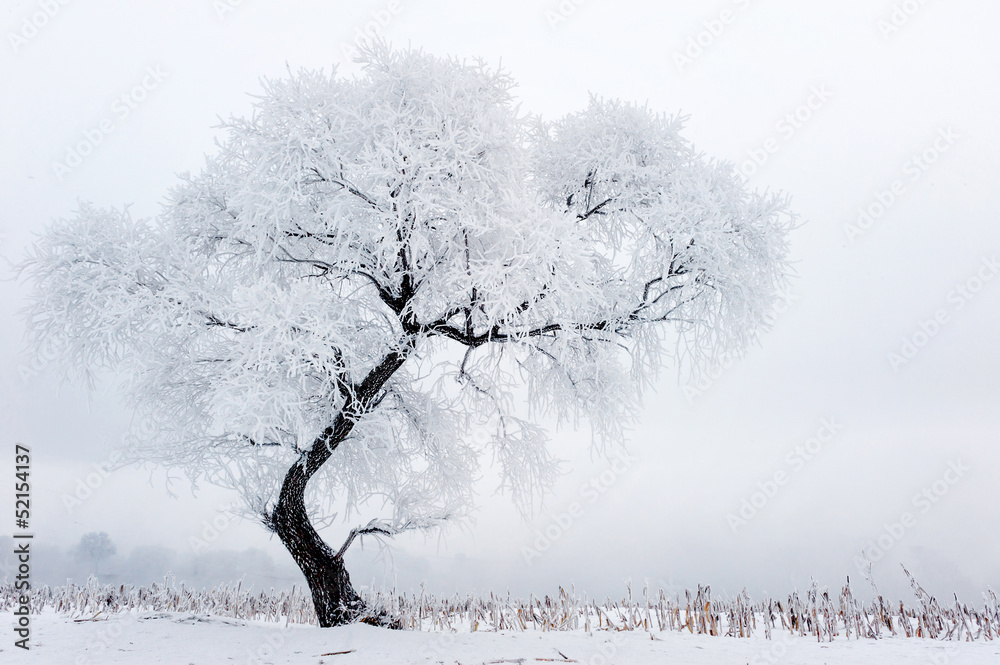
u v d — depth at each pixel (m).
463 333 8.40
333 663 5.84
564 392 9.48
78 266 7.15
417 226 7.16
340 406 7.96
